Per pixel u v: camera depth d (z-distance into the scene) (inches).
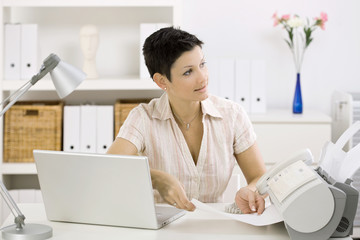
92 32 165.8
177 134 103.4
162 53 92.7
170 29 94.3
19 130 165.6
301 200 79.2
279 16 181.9
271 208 90.9
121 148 102.1
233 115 105.3
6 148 165.9
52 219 91.2
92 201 87.5
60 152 86.7
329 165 86.7
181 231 85.7
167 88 99.1
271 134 165.8
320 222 79.3
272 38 182.4
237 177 112.8
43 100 177.3
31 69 163.8
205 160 104.1
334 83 184.4
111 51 180.2
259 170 105.1
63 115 169.5
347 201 80.3
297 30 181.5
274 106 185.3
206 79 93.7
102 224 88.6
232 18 181.8
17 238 81.4
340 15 182.1
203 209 87.4
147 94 181.8
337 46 183.0
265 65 171.9
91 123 166.4
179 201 89.2
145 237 83.1
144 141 103.9
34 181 180.5
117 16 179.2
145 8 179.0
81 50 179.8
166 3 161.3
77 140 166.6
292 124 165.5
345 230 80.9
